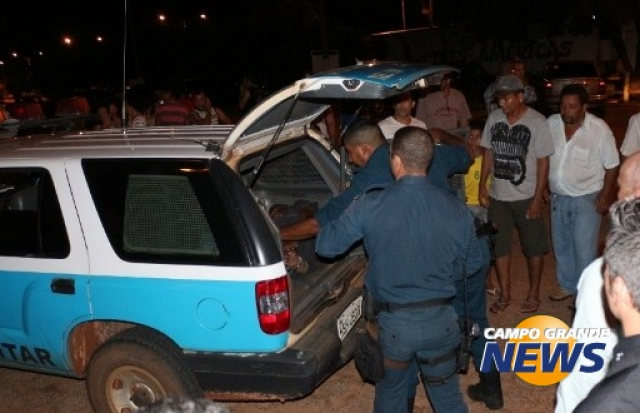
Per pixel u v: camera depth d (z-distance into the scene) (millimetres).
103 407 3717
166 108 9477
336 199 3738
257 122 3592
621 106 21078
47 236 3693
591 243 5008
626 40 28547
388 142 3988
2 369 5117
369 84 3324
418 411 4176
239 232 3318
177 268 3404
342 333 3752
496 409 4141
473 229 3303
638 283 1683
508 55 29500
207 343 3410
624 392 1632
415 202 3148
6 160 3828
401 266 3156
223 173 3371
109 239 3537
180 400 1265
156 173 3461
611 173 4848
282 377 3383
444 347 3273
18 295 3805
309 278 4023
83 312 3629
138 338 3520
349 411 4234
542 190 5027
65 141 4266
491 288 5938
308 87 3365
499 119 5125
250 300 3303
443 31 30672
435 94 7336
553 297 5656
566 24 27656
